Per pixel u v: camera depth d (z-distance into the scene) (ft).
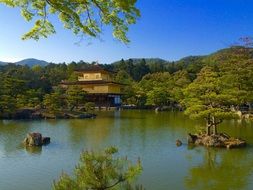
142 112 256.93
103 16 24.47
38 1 23.36
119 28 25.30
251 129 142.92
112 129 144.87
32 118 195.52
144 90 306.55
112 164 32.76
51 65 437.99
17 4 23.47
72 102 227.20
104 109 283.59
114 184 31.94
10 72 308.19
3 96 193.06
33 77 309.63
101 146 102.17
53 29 25.02
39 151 94.79
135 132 135.13
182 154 90.63
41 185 63.00
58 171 72.95
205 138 105.40
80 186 30.91
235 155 89.35
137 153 91.66
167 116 217.36
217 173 71.05
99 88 290.15
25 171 72.84
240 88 183.83
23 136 123.44
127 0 23.30
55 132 134.41
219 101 109.70
